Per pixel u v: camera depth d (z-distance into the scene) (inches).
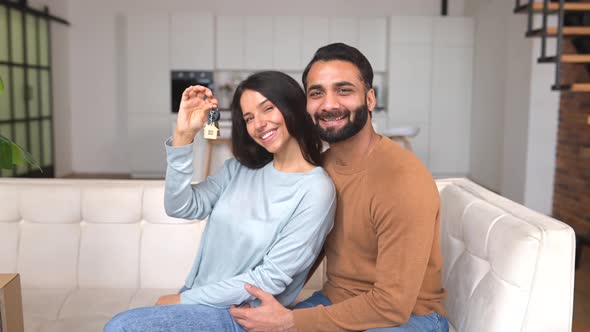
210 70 307.3
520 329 55.8
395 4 329.1
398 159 56.9
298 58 314.5
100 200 84.6
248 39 312.0
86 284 85.0
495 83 277.6
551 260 55.3
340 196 60.5
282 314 55.6
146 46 303.3
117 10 320.5
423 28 308.8
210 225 64.2
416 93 312.5
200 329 56.1
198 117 61.3
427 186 55.6
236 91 62.8
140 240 85.4
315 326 55.3
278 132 60.3
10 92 242.8
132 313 56.2
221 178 68.2
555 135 223.1
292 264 58.5
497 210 65.1
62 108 310.7
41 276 84.8
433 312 60.4
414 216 53.8
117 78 323.9
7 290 54.1
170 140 63.7
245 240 60.2
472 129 312.7
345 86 56.8
